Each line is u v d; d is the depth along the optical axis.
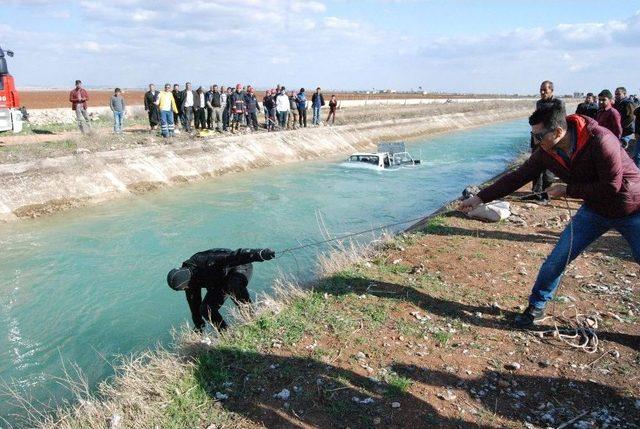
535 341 4.96
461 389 4.21
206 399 4.13
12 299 8.41
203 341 5.04
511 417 3.87
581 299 5.89
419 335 5.08
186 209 14.38
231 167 20.53
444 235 8.62
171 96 21.47
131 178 16.50
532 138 9.84
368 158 23.44
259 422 3.85
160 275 9.48
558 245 4.96
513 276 6.66
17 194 13.41
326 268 7.09
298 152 24.78
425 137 38.34
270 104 26.58
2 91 16.84
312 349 4.83
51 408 5.52
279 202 15.41
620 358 4.62
